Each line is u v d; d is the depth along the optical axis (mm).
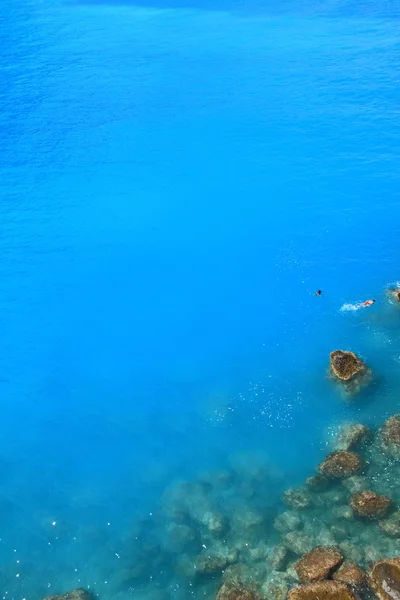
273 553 13562
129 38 48156
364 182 27266
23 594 13500
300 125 32281
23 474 16297
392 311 20219
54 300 22219
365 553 13234
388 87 35500
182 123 33562
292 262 22938
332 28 46625
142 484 15781
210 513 14781
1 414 18047
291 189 27234
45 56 45125
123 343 20250
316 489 14797
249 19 50969
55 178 29344
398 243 23422
